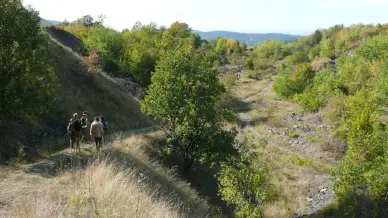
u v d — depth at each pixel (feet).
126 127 102.68
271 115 157.89
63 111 86.43
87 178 37.63
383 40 213.66
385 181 65.87
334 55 348.79
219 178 64.90
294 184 88.28
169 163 82.89
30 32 59.88
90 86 110.32
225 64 410.72
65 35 160.04
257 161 65.92
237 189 61.36
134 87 152.25
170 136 87.20
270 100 204.74
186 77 77.66
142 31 264.72
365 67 174.09
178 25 364.99
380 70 162.40
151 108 79.82
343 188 72.49
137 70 163.43
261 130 137.39
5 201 34.60
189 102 74.69
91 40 162.61
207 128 77.97
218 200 78.89
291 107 177.06
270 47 497.46
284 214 74.69
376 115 90.12
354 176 71.20
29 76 59.00
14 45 55.06
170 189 59.00
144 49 176.55
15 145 62.75
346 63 207.41
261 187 61.52
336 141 109.81
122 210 30.12
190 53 81.97
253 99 211.41
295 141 121.49
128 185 38.24
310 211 76.28
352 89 161.07
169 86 77.82
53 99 63.26
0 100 54.54
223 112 81.05
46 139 71.77
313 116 147.74
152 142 87.71
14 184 40.47
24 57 57.06
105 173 38.99
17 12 58.29
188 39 300.61
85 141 73.97
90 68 112.88
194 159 81.82
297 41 568.41
